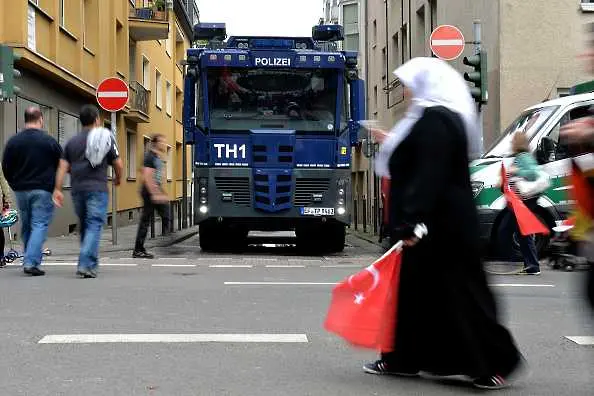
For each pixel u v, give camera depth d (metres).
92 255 9.25
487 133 16.70
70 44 19.39
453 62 19.88
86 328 6.13
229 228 14.45
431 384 4.57
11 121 15.48
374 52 33.38
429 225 4.35
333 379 4.70
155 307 7.11
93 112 9.27
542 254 11.50
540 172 10.16
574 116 11.75
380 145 4.68
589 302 3.97
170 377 4.73
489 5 16.53
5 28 15.08
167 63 37.53
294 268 10.66
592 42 3.77
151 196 12.12
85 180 9.17
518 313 6.94
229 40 13.95
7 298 7.57
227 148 13.10
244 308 7.10
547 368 4.96
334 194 13.20
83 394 4.34
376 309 4.57
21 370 4.86
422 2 23.72
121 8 25.50
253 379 4.70
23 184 9.33
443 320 4.42
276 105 13.23
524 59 15.86
